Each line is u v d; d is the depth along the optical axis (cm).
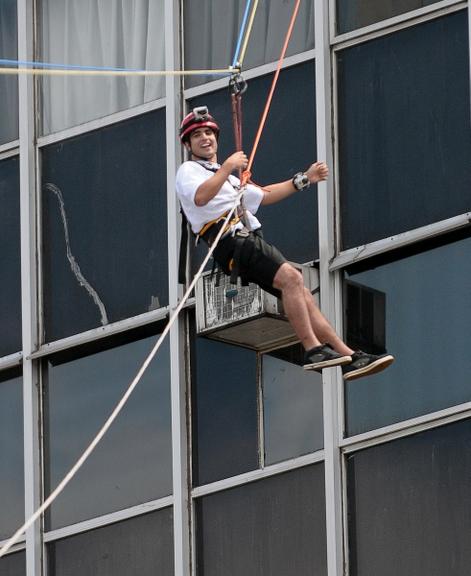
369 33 4475
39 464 4700
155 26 4803
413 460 4253
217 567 4425
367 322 4366
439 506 4209
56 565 4622
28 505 4678
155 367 4619
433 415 4250
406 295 4341
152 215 4688
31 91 4891
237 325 4388
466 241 4309
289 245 4478
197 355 4559
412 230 4359
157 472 4559
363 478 4294
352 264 4394
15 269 4828
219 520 4447
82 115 4828
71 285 4750
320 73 4494
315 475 4359
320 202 4441
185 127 4209
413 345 4316
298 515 4359
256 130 4575
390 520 4247
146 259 4675
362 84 4475
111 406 4653
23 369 4759
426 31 4428
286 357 4469
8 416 4775
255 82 4597
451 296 4300
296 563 4338
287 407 4441
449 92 4384
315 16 4522
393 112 4434
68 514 4634
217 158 4616
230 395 4506
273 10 4619
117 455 4619
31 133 4862
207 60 4681
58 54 4906
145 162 4719
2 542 4712
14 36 4956
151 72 4297
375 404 4319
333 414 4341
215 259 4184
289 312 4119
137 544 4541
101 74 4569
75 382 4706
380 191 4412
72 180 4800
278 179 4525
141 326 4647
